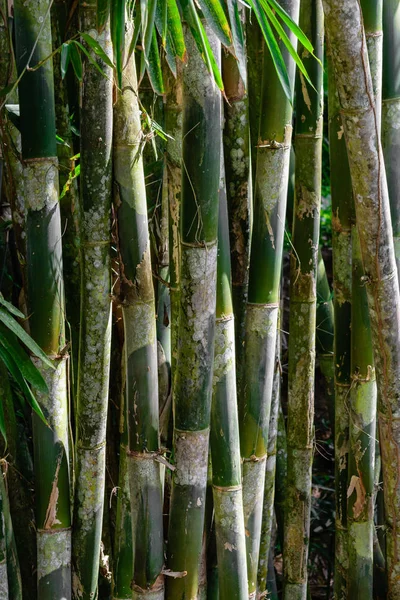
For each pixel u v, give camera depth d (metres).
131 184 2.18
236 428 2.31
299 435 2.72
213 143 2.13
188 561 2.30
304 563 2.79
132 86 2.16
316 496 3.80
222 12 2.02
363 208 2.23
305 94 2.49
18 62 2.18
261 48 2.55
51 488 2.32
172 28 2.05
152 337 2.24
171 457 2.51
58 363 2.28
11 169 2.36
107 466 2.65
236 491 2.32
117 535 2.47
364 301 2.46
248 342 2.39
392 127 2.42
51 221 2.22
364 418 2.52
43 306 2.25
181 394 2.24
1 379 2.40
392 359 2.35
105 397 2.31
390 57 2.40
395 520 2.47
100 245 2.21
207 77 2.10
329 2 2.07
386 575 2.62
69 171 2.49
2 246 2.61
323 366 3.00
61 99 2.54
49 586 2.36
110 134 2.16
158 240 2.51
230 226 2.47
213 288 2.20
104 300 2.24
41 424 2.30
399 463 2.42
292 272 2.62
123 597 2.49
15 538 2.53
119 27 1.99
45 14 2.13
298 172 2.56
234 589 2.36
